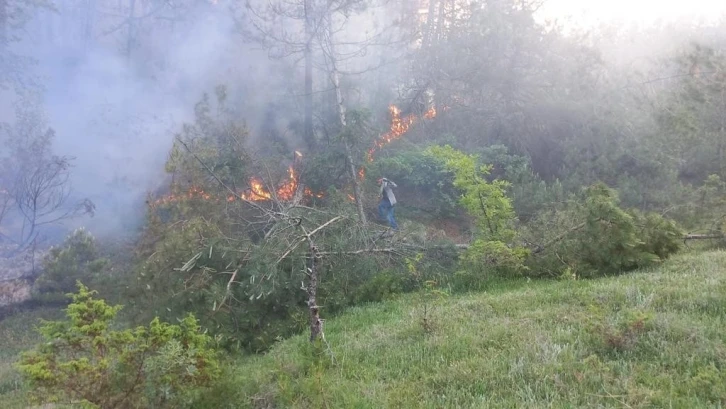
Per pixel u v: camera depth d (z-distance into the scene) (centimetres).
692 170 1658
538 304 725
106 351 439
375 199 1438
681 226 1138
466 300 820
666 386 445
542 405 434
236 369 584
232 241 960
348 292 967
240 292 914
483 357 554
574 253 931
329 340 727
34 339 1099
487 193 1041
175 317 880
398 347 642
